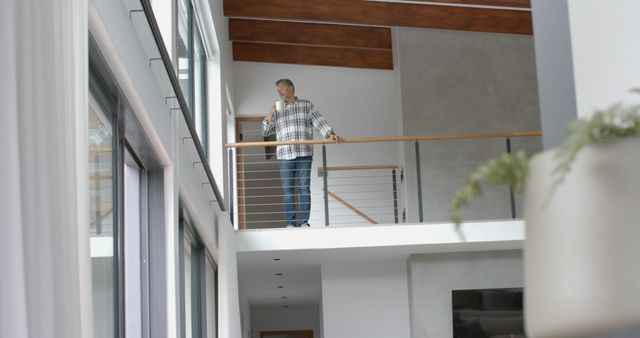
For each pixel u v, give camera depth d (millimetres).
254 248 9398
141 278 5336
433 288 10125
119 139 4570
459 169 10492
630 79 1852
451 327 10062
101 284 4004
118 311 4344
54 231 2025
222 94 9602
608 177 1077
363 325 10555
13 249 1810
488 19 10812
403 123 10656
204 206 7281
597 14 1979
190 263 7637
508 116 10719
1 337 1778
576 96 2070
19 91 1904
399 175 11211
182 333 6711
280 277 11609
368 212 11625
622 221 1062
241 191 12023
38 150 1973
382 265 10688
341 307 10586
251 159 13664
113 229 4344
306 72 12117
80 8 2439
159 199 5445
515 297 10055
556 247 1102
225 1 10844
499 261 10148
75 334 2117
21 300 1799
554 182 1068
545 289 1107
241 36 11641
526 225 1166
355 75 12117
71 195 2191
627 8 1854
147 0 4000
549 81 2217
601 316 1050
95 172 3885
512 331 9984
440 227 9523
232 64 11930
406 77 10781
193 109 7906
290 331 15781
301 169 9375
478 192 1148
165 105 5203
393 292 10633
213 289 9562
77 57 2424
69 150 2221
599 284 1057
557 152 1087
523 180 1156
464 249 10023
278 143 9180
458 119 10695
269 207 13938
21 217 1830
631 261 1049
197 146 6410
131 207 5301
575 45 2076
